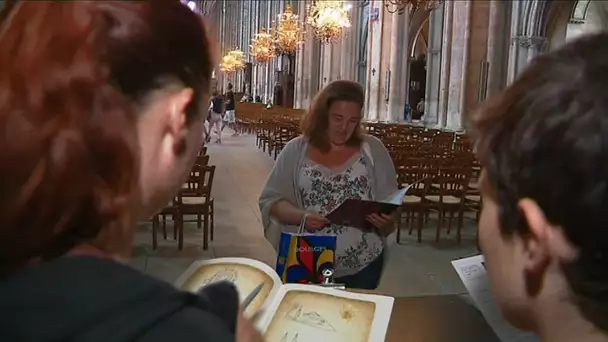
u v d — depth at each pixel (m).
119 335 0.57
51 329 0.56
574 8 18.55
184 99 0.74
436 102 25.70
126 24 0.68
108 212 0.64
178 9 0.75
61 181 0.61
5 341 0.57
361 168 2.81
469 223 8.33
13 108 0.62
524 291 0.71
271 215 2.77
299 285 1.60
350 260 2.76
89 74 0.64
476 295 1.64
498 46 18.86
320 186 2.77
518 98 0.69
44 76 0.63
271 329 1.47
